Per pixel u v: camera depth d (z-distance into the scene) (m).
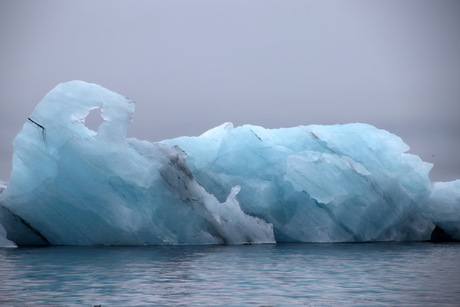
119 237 24.73
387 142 32.19
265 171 29.62
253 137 30.14
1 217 24.69
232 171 29.64
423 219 31.77
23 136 24.81
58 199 24.44
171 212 25.28
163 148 25.98
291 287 13.88
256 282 14.63
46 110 24.89
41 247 23.81
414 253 22.81
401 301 12.20
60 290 13.13
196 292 13.12
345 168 29.47
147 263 18.25
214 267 17.53
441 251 23.83
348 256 21.25
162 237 25.12
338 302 12.09
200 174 29.28
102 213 24.47
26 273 15.79
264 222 27.72
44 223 24.70
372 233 29.81
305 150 30.83
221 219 26.47
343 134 31.52
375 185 29.77
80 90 25.33
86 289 13.30
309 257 20.67
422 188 31.75
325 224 28.88
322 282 14.69
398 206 30.20
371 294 12.99
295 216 28.98
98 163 24.53
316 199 28.55
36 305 11.52
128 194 24.66
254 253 21.86
